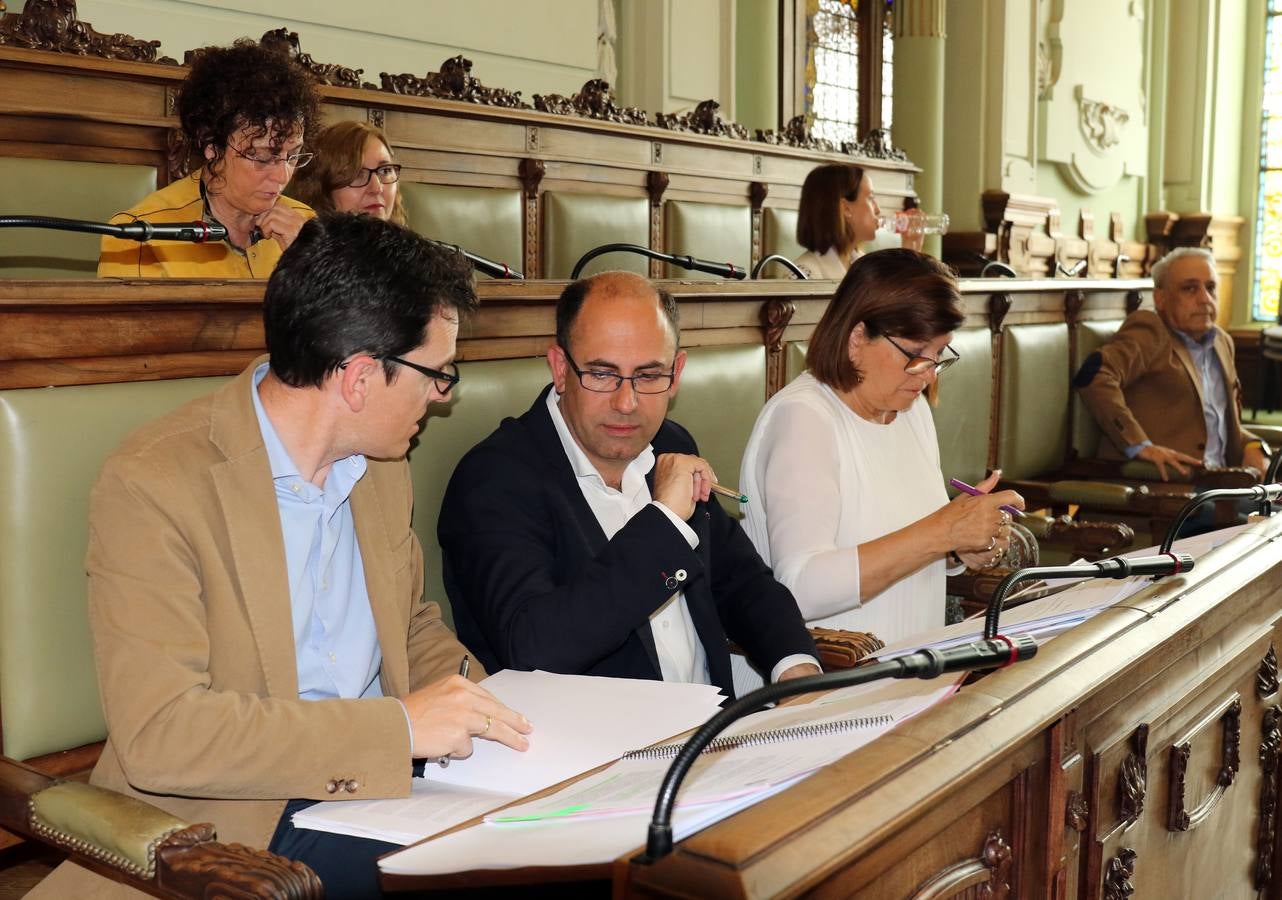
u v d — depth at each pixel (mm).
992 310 4008
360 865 1418
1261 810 2191
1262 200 12102
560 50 5820
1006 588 1507
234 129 2568
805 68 8062
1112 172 10930
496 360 2221
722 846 909
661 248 5219
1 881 2199
